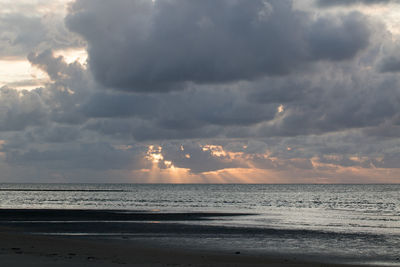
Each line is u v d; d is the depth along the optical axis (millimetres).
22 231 41531
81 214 62312
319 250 30781
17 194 182500
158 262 23109
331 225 49312
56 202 114500
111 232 40875
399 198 152375
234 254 28469
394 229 44969
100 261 22250
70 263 20922
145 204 103562
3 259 21781
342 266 24250
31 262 20938
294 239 36312
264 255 28422
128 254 26078
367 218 60781
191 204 104500
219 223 50344
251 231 41812
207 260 24938
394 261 26609
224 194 193375
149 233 40156
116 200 127875
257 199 139250
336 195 183750
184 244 33094
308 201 126688
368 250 30891
